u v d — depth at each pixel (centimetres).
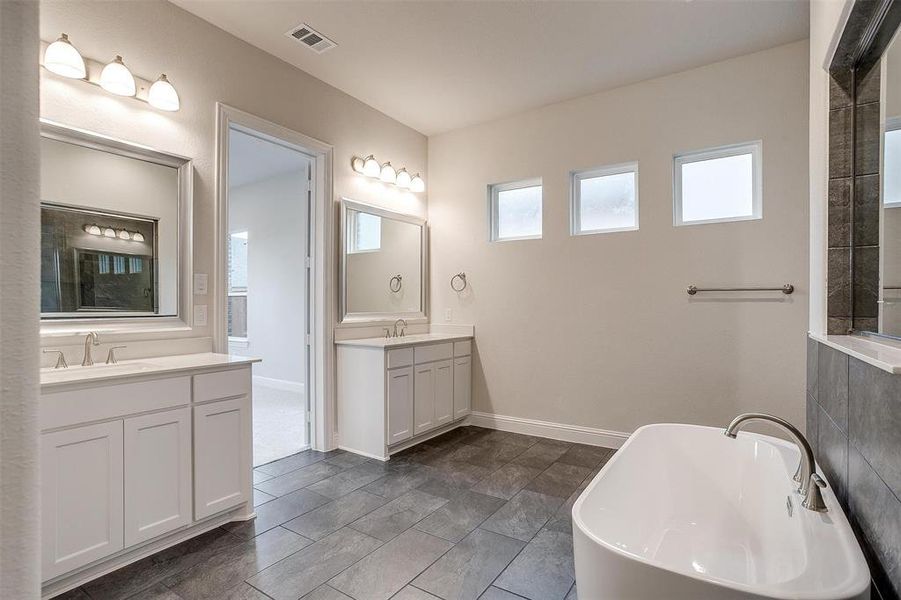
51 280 210
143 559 200
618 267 356
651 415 343
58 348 210
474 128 425
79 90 220
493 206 425
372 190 388
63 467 175
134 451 195
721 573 182
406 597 178
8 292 31
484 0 254
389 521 238
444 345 387
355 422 345
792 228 296
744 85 311
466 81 346
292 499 263
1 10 31
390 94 366
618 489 187
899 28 140
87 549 181
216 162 275
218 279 273
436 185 446
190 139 263
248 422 240
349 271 365
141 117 242
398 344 337
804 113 293
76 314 217
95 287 224
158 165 249
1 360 31
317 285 351
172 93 241
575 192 383
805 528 143
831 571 114
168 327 249
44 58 206
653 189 342
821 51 192
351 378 347
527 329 396
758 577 179
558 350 381
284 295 571
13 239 31
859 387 135
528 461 327
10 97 31
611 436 357
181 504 211
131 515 194
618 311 356
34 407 32
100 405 185
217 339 272
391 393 334
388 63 320
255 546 212
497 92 363
